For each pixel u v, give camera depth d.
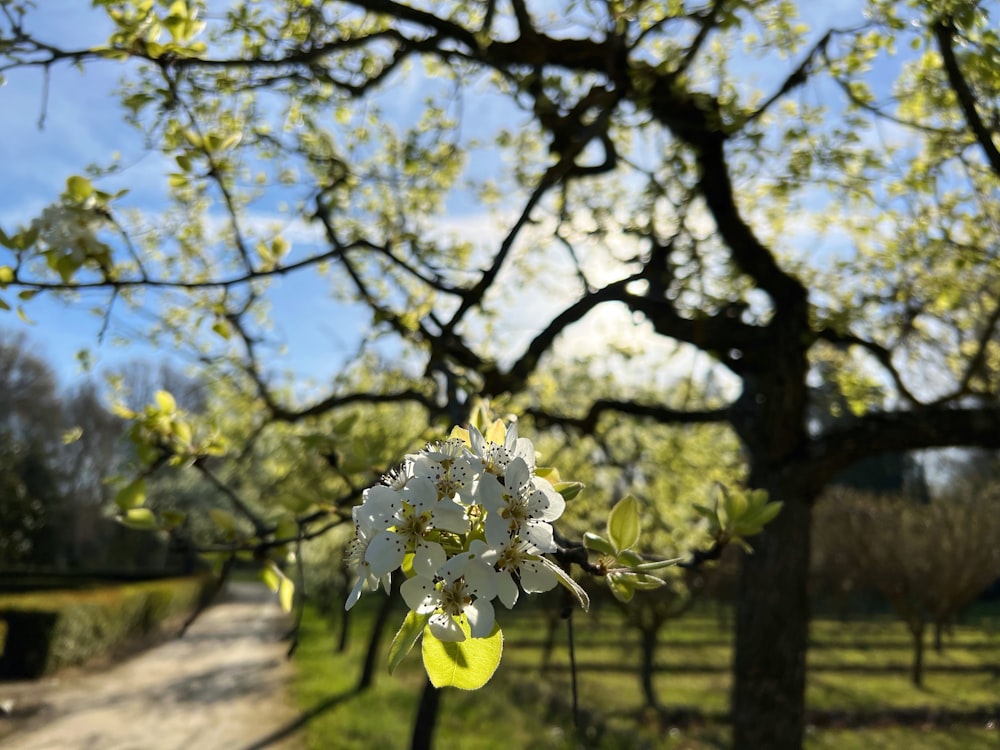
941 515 22.72
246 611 29.73
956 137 4.35
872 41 4.11
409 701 12.71
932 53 4.09
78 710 11.73
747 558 5.50
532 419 6.54
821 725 14.80
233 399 7.27
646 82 4.16
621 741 11.26
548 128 5.05
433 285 3.84
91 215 2.43
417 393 5.35
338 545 15.70
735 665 5.48
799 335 5.42
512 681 14.87
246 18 3.84
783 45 4.56
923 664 21.59
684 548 6.75
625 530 1.53
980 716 15.43
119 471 2.69
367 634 21.64
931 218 5.24
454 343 4.45
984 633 28.89
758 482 5.59
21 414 34.00
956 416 5.11
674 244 5.50
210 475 2.54
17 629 14.38
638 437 8.53
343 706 12.01
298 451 4.29
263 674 15.06
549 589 1.23
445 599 1.22
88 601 16.58
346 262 4.57
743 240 5.45
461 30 4.46
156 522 2.42
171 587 24.98
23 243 2.36
